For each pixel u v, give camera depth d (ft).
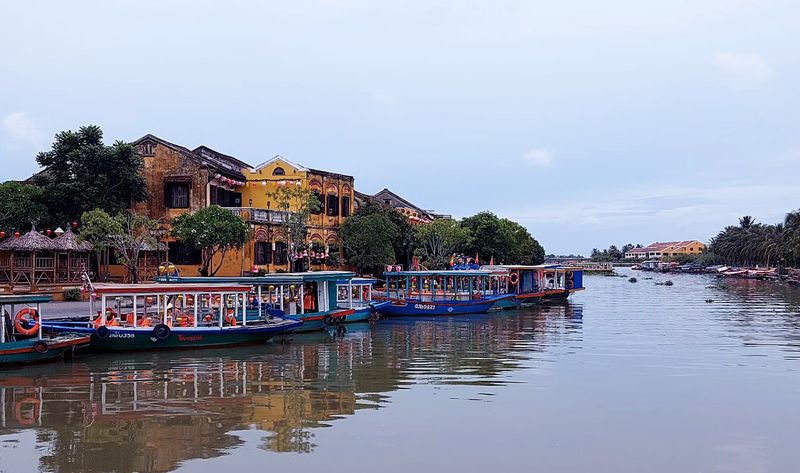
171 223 140.15
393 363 78.13
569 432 49.93
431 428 50.29
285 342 95.25
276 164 165.68
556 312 152.76
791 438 49.19
